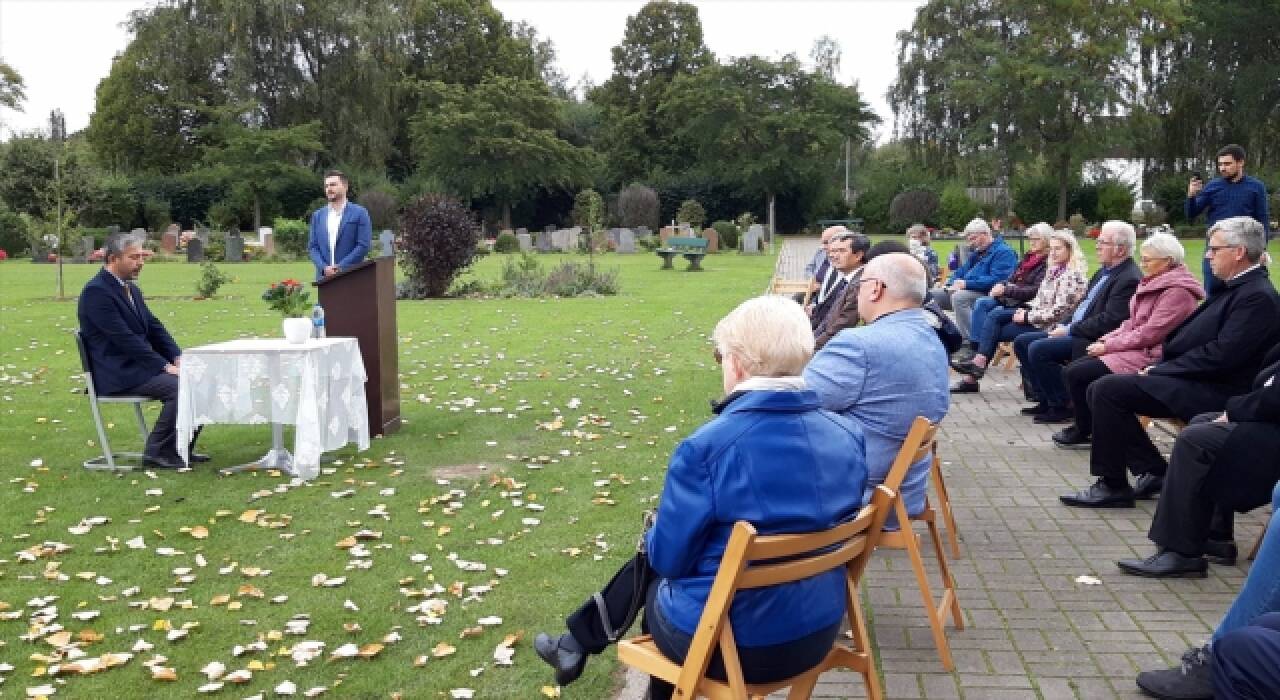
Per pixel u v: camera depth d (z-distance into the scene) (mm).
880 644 3797
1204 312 5340
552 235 38688
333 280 7336
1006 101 46531
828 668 2775
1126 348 6457
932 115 52594
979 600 4230
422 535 5168
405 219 19984
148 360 6523
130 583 4508
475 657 3715
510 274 21188
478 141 51375
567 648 3076
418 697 3402
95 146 54688
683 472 2475
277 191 49312
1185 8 44406
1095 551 4836
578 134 62594
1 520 5426
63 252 32344
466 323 15141
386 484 6145
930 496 5801
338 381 6531
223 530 5266
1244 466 4254
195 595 4363
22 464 6660
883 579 4488
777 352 2568
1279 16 41906
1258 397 4254
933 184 53375
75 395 9312
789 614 2484
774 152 54062
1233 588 4332
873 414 3805
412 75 56406
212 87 52938
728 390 2674
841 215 55688
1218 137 45781
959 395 9219
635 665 2699
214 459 6793
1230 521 4699
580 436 7391
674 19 65625
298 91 50656
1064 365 7766
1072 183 49906
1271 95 42344
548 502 5738
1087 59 45031
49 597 4273
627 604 3002
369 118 51844
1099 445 5551
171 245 36219
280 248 34406
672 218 56250
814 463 2486
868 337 3852
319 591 4398
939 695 3367
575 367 10789
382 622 4047
